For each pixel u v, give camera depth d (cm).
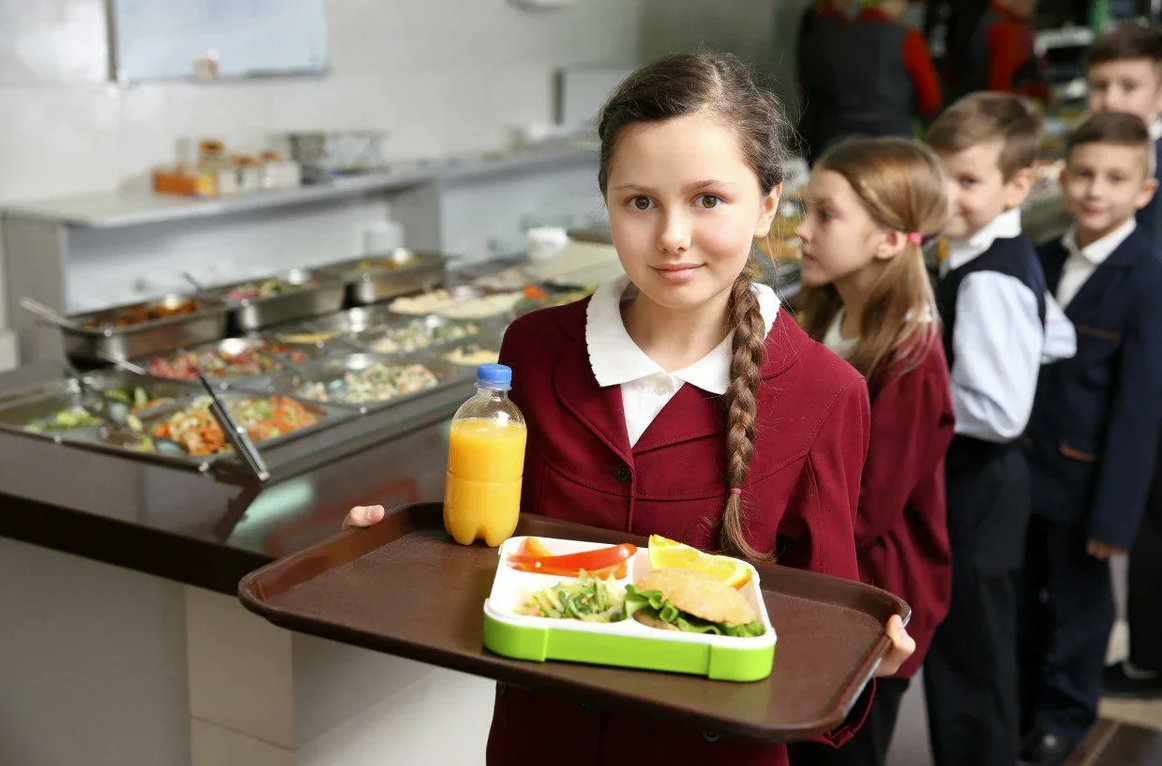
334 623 109
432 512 133
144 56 398
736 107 114
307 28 453
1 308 371
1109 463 253
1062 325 242
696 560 116
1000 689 231
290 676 169
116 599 187
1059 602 265
